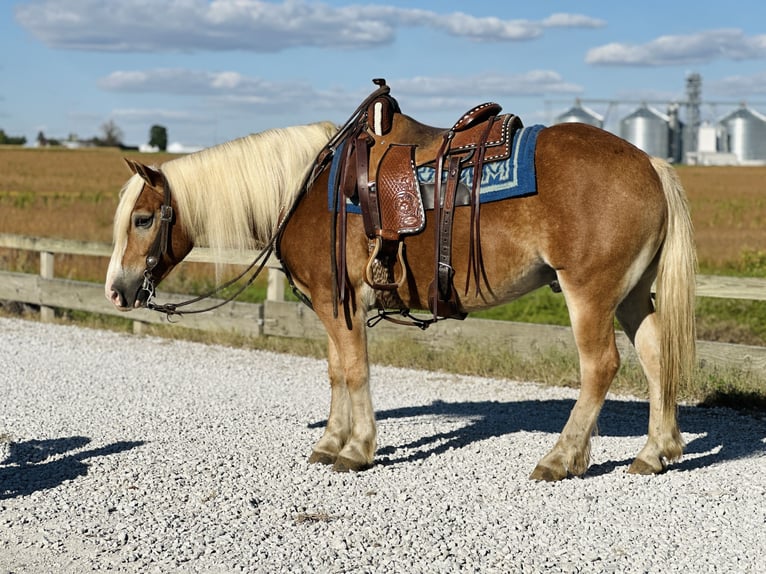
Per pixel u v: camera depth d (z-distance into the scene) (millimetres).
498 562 3697
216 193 5215
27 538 4094
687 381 6066
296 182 5117
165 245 5258
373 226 4773
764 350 6887
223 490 4699
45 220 22359
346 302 4941
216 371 8398
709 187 50094
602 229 4461
